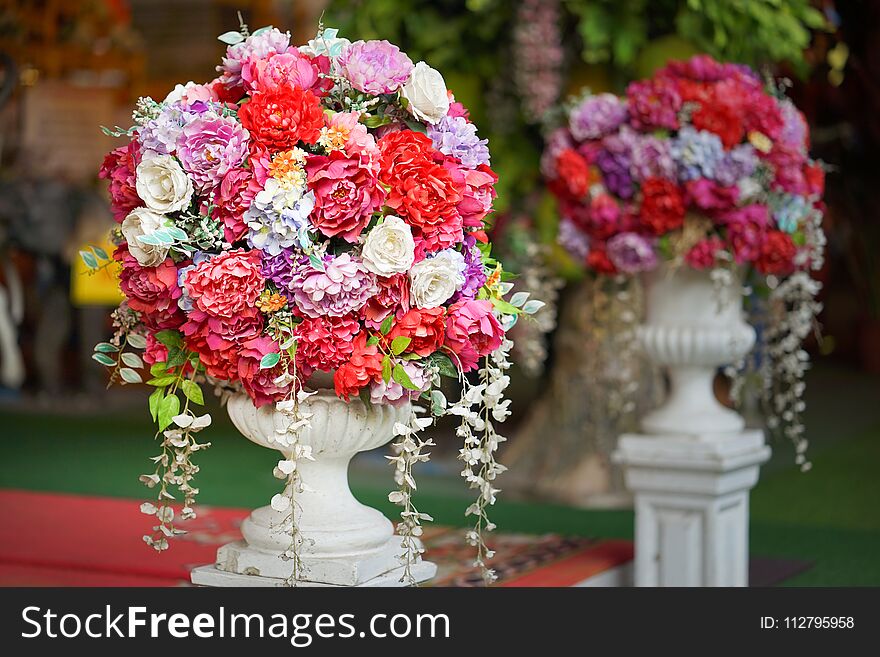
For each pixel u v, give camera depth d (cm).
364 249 179
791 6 420
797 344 321
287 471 178
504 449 578
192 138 180
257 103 181
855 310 1096
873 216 529
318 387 193
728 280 298
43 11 747
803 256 307
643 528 313
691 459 304
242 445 644
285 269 180
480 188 195
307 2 909
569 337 505
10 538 300
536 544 338
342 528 196
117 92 789
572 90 468
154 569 266
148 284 182
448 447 620
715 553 306
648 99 297
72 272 764
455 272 185
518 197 484
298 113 180
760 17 409
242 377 182
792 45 420
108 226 732
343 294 179
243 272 177
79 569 268
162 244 176
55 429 694
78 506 348
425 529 364
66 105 749
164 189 180
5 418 727
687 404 315
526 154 480
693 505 307
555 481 504
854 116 500
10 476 550
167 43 886
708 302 308
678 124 296
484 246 202
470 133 195
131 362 191
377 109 195
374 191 181
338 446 192
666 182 294
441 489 526
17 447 634
